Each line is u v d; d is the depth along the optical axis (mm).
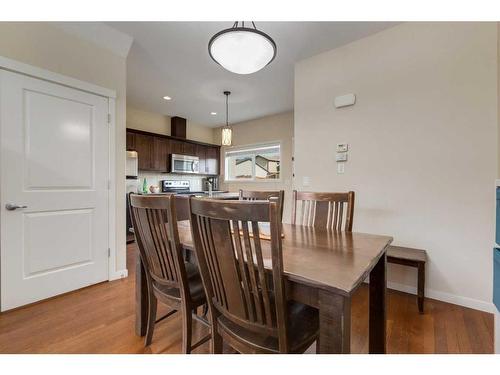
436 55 2100
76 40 2230
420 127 2178
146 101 4332
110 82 2490
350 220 1724
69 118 2191
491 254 1899
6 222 1864
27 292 1961
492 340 1556
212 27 2303
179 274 1207
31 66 1961
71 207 2217
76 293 2199
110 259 2498
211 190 5754
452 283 2049
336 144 2650
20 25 1918
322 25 2275
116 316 1825
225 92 3896
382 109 2369
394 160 2309
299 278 849
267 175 5410
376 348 1337
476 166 1945
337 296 801
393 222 2314
